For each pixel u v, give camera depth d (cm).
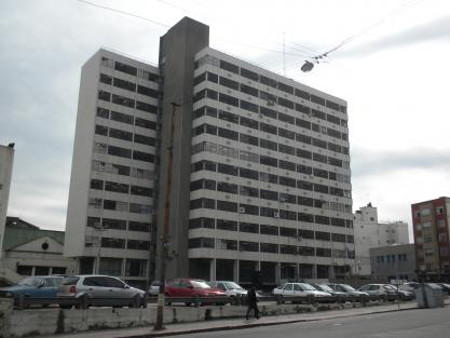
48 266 8056
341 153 9525
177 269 7131
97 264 7081
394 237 13488
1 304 1605
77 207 7538
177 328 1878
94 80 7850
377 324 1872
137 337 1677
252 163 7994
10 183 4088
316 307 2792
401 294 3931
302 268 8388
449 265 9200
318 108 9325
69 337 1627
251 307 2264
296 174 8612
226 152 7700
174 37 8331
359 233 13150
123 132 7812
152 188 7912
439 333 1484
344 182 9419
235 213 7581
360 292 3684
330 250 8794
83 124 7894
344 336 1445
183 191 7469
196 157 7569
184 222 7375
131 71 8112
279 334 1565
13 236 8381
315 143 9094
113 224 7450
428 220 9775
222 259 7394
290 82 8938
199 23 8312
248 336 1523
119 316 1897
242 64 8256
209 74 7788
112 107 7788
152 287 3766
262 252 7781
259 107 8319
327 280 8644
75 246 7362
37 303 1756
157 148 8112
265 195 8050
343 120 9756
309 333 1569
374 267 11194
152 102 8206
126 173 7719
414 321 1964
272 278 8031
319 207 8850
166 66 8356
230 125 7844
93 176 7419
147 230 7731
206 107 7638
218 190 7475
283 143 8538
